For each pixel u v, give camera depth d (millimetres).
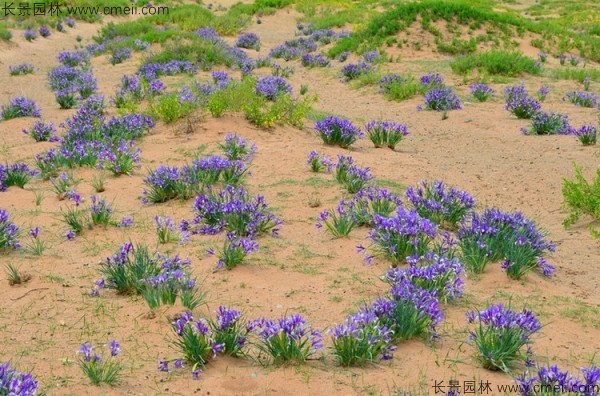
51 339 4934
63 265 6461
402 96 18562
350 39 27359
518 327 4641
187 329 4547
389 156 11688
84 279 6121
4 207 8320
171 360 4480
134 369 4465
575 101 17844
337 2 43938
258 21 39469
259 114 12852
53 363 4547
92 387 4199
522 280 6195
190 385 4242
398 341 4848
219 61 24250
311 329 5047
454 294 5633
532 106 15453
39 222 7754
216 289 5895
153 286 5508
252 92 13906
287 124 13461
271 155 10945
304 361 4527
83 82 19203
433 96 16938
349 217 7500
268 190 9062
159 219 7680
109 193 8930
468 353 4727
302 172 9930
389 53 25266
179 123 12859
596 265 6922
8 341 4891
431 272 5578
